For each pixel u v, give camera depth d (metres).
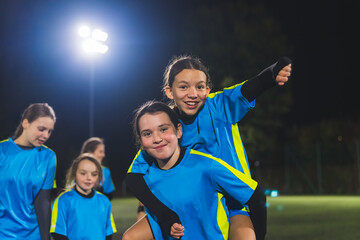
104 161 27.75
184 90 2.74
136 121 2.50
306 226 9.30
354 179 23.62
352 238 7.34
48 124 3.60
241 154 2.88
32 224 3.63
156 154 2.43
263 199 2.53
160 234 2.63
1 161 3.59
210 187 2.50
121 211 13.86
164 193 2.51
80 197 4.34
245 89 2.76
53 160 3.77
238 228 2.60
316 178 25.11
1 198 3.55
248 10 28.94
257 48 28.75
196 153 2.54
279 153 27.08
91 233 4.32
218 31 28.81
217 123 2.84
